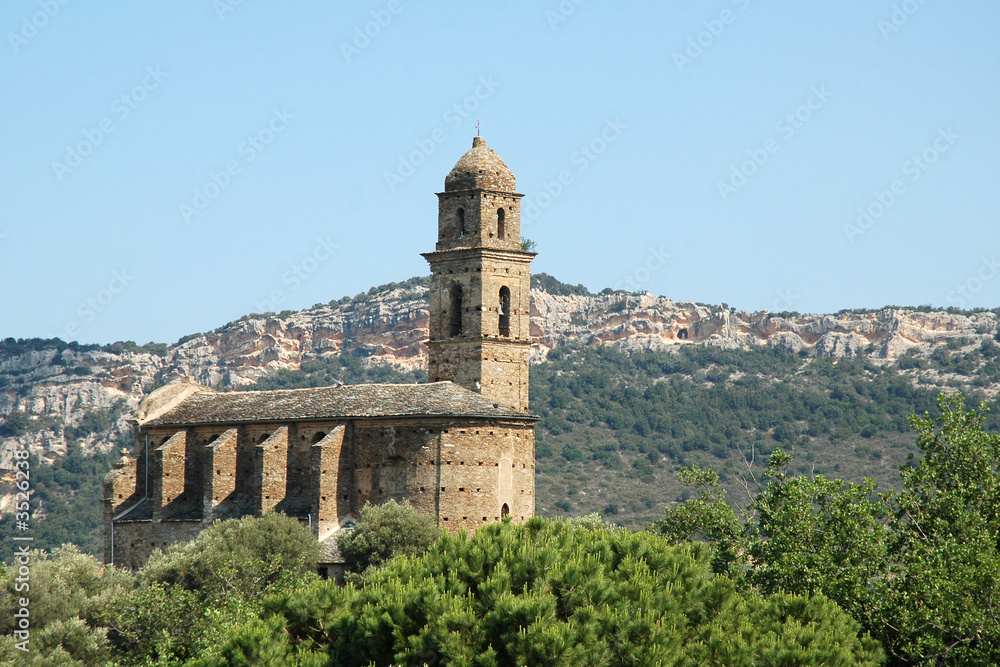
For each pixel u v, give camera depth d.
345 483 141.12
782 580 109.62
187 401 160.62
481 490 137.38
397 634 89.12
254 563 126.31
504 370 153.62
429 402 139.75
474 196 154.25
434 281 156.50
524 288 156.12
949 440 117.56
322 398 148.25
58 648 108.81
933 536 113.69
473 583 93.50
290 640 95.88
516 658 84.94
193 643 111.25
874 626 103.12
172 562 128.88
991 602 100.69
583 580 90.69
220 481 147.25
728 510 129.12
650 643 86.31
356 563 132.50
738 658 87.62
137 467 157.75
